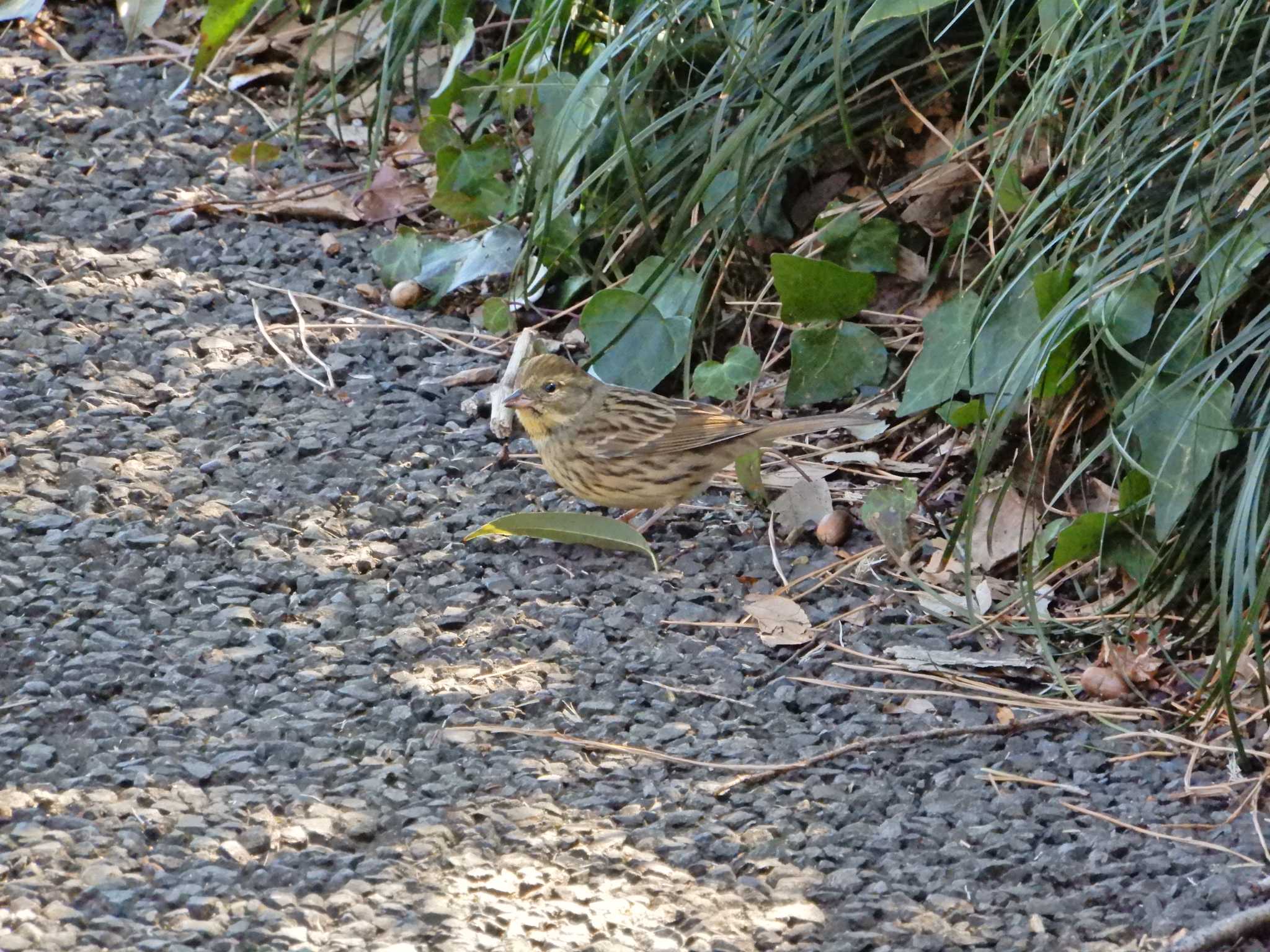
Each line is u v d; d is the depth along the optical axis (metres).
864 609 4.77
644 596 4.77
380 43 7.51
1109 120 5.14
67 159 6.96
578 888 3.47
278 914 3.31
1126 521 4.64
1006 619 4.70
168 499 4.98
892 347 5.83
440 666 4.33
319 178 7.02
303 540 4.87
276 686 4.17
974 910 3.50
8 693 4.04
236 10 7.29
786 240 6.10
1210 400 4.41
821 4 5.86
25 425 5.27
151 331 5.93
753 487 5.27
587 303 5.86
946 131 5.93
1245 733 4.20
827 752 4.07
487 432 5.61
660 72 6.14
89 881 3.35
